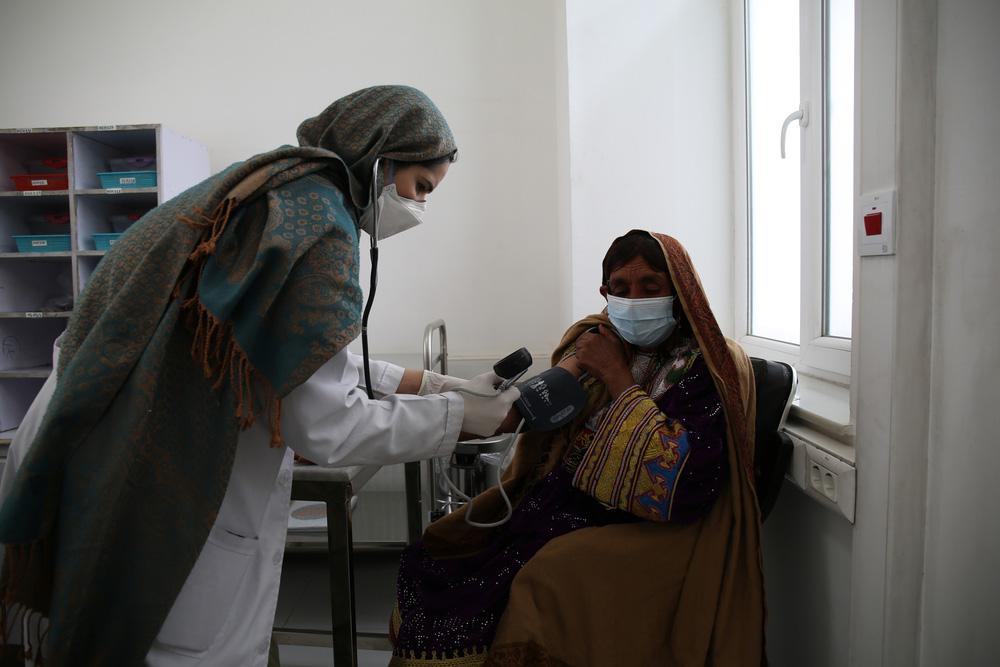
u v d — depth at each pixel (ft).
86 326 2.51
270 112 8.00
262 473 2.70
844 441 3.23
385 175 2.93
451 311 7.98
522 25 7.74
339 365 2.57
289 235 2.32
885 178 2.73
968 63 2.55
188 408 2.37
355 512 7.52
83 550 2.24
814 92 4.64
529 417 3.13
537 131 7.79
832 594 3.37
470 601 3.12
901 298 2.66
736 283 6.34
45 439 2.25
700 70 6.31
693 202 6.37
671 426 2.99
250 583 2.83
